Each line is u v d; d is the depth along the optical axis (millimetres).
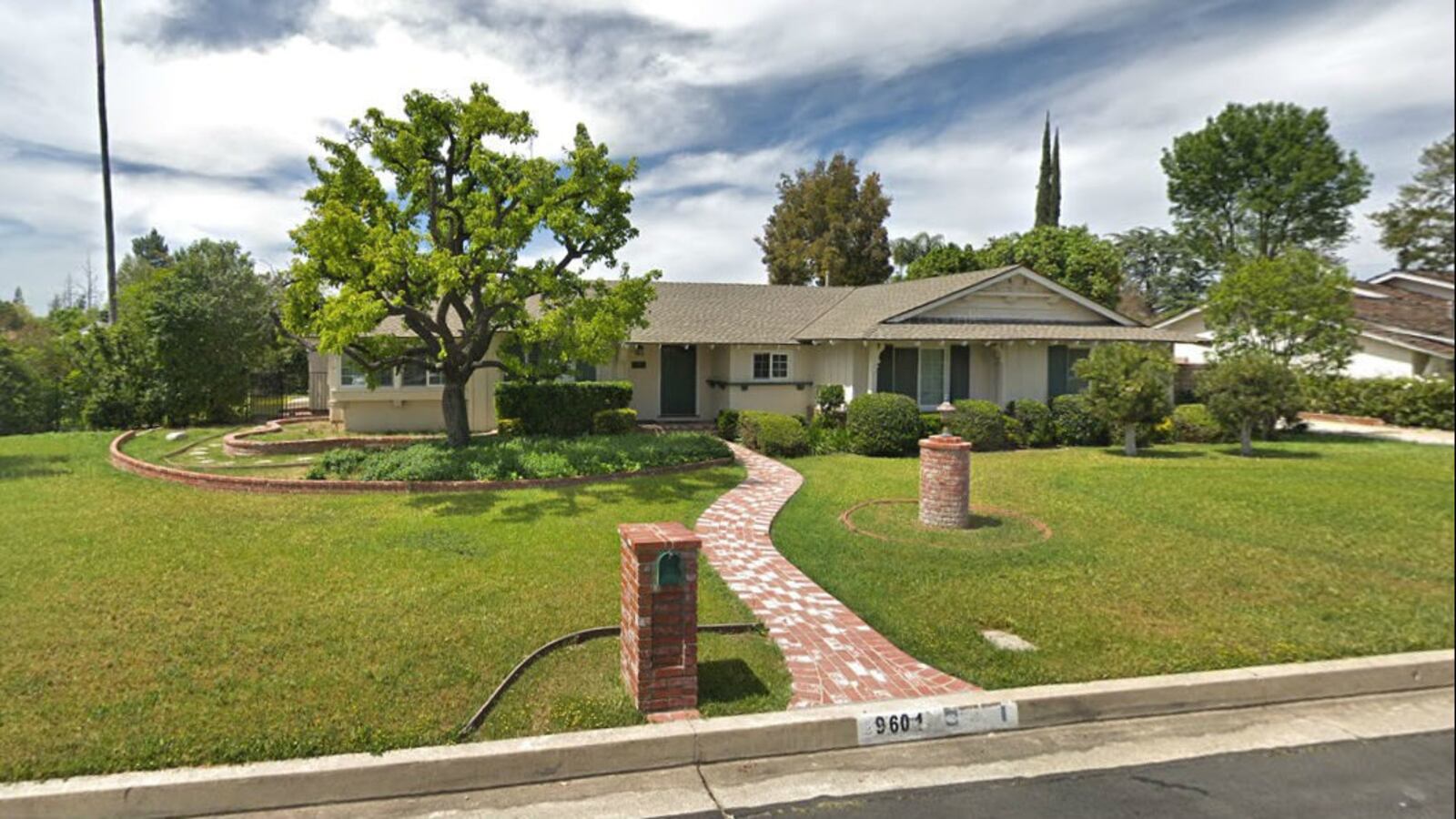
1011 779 3887
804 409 19781
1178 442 17266
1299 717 4391
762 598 6500
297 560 7246
